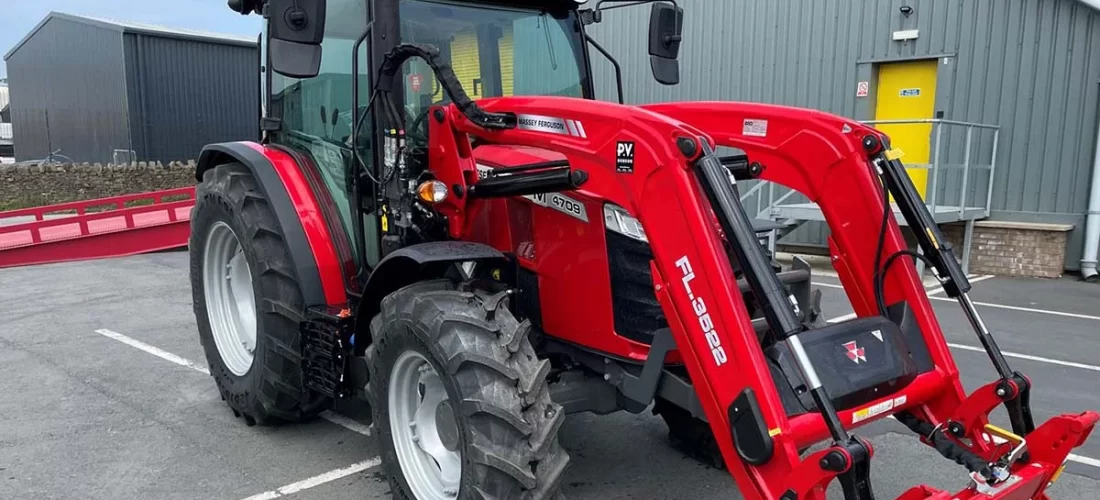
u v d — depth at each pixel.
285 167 3.94
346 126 3.75
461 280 3.02
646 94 12.36
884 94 10.33
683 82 12.05
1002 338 6.22
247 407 4.18
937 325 2.87
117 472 3.75
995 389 2.65
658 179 2.49
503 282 3.06
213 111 23.81
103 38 22.78
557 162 2.98
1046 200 9.09
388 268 3.10
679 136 2.44
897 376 2.61
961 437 2.75
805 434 2.38
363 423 4.41
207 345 4.53
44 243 10.39
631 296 2.94
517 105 3.02
